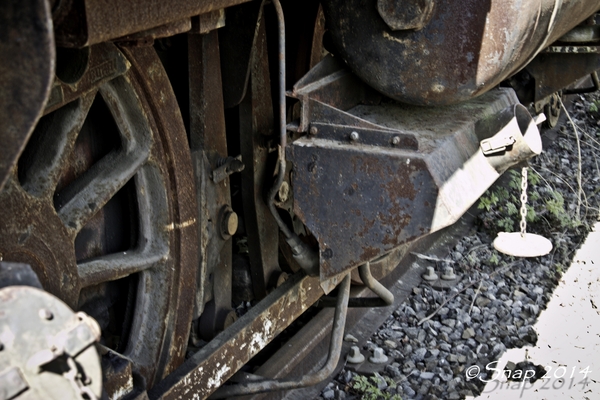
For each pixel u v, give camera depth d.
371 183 2.54
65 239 2.04
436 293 4.38
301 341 3.54
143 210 2.42
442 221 2.43
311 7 3.42
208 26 1.99
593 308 4.38
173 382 2.38
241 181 3.17
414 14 2.63
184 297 2.61
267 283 3.37
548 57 4.76
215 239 2.93
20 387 1.24
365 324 3.96
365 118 2.96
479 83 2.70
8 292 1.27
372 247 2.59
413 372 3.61
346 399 3.34
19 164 1.99
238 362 2.73
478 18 2.60
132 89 2.20
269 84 3.20
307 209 2.68
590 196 6.09
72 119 2.02
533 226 5.42
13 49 1.13
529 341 3.99
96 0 1.42
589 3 3.66
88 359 1.34
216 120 2.85
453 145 2.66
